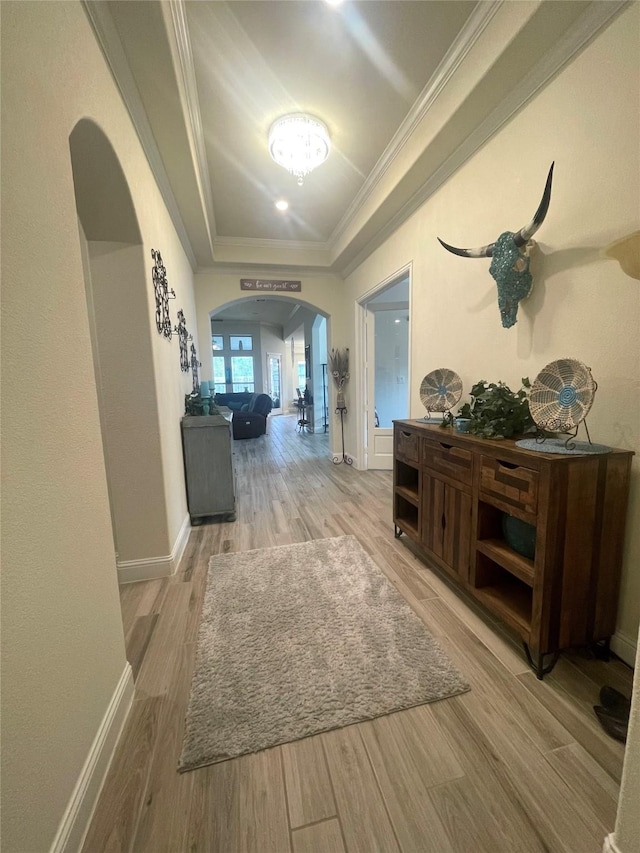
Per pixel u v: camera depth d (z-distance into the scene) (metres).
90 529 1.09
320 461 5.66
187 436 3.12
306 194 3.42
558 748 1.16
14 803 0.69
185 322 3.68
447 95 2.06
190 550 2.67
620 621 1.52
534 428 1.80
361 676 1.45
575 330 1.67
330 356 5.46
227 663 1.53
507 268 1.85
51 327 0.92
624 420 1.48
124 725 1.25
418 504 2.37
